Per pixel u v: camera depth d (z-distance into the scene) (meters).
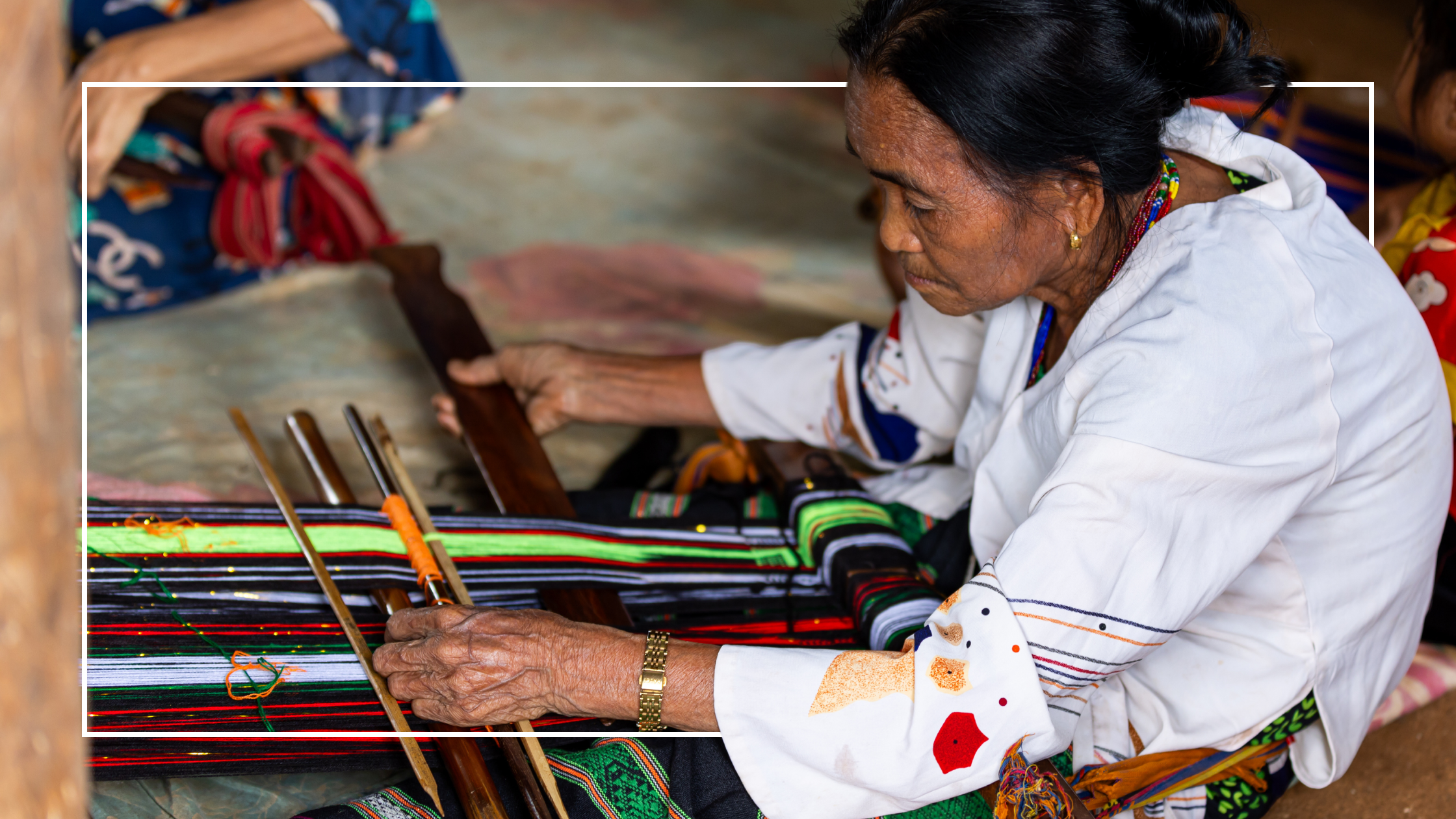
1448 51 1.53
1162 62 1.06
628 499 1.86
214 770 1.20
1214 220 1.14
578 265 3.00
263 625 1.40
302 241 2.73
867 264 3.17
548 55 4.37
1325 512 1.24
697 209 3.38
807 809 1.16
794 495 1.74
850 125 1.11
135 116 2.31
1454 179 1.62
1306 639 1.27
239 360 2.49
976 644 1.11
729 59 4.50
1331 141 2.85
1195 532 1.10
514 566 1.58
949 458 2.25
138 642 1.33
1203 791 1.37
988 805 1.22
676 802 1.23
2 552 0.55
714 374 1.80
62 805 0.61
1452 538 1.64
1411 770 1.60
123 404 2.29
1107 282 1.21
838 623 1.54
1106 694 1.34
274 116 2.58
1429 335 1.26
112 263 2.56
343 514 1.60
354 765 1.24
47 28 0.55
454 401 1.95
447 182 3.37
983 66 1.01
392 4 2.52
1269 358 1.08
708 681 1.17
